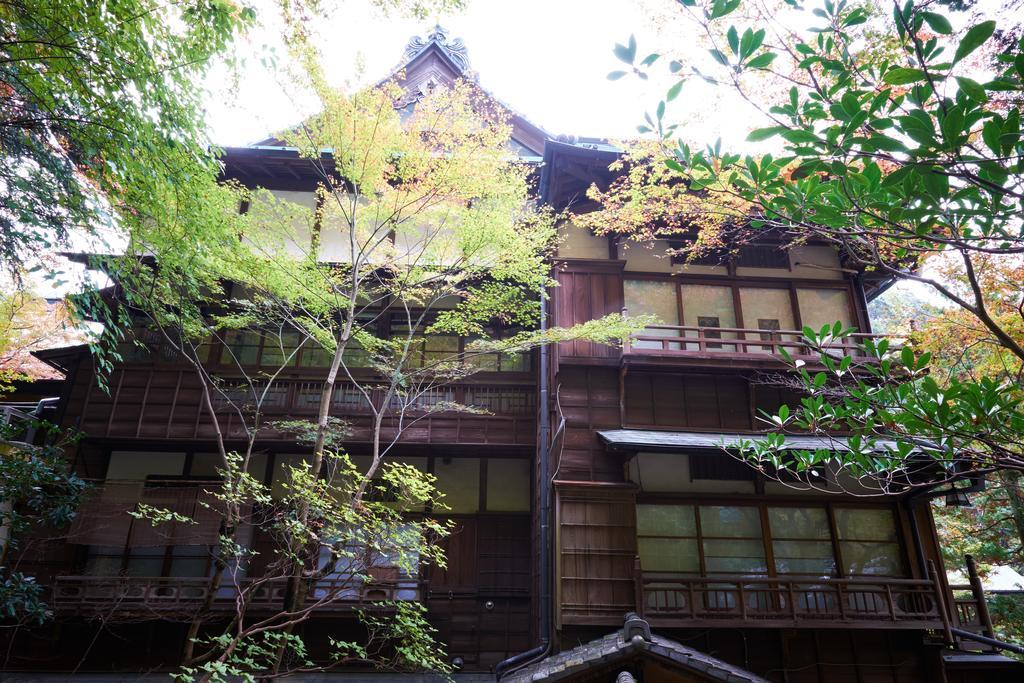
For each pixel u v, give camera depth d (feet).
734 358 43.45
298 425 42.47
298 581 29.94
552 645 38.88
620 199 43.47
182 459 51.19
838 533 42.39
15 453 32.94
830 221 11.39
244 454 50.75
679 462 44.01
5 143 23.20
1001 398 10.81
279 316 47.62
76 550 45.78
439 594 48.57
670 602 39.65
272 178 55.11
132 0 24.52
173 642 45.42
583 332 40.09
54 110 25.14
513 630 48.16
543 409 46.14
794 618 37.70
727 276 48.78
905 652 40.45
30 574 44.96
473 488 52.75
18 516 31.50
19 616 42.04
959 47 8.39
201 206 32.09
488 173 37.63
